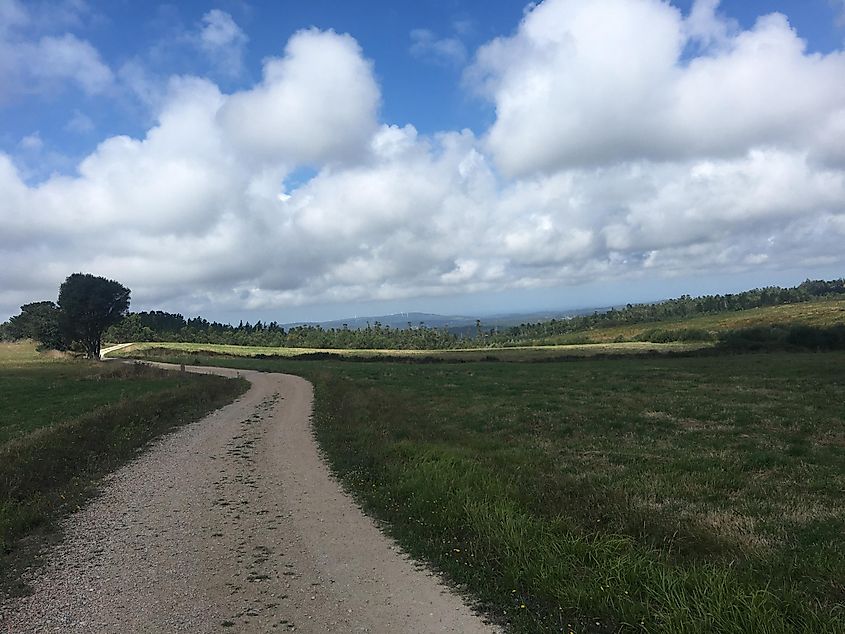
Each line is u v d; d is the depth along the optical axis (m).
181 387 30.16
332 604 5.66
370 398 24.52
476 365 55.41
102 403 24.97
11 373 43.72
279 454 14.14
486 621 5.20
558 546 6.39
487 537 6.88
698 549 6.69
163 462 13.59
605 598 5.21
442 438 15.32
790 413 19.39
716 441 14.85
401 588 5.99
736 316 126.25
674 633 4.53
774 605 4.83
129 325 134.38
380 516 8.66
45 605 5.91
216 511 9.33
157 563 7.04
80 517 9.23
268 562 6.91
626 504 8.25
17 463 11.40
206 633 5.15
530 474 10.60
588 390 28.97
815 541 7.07
